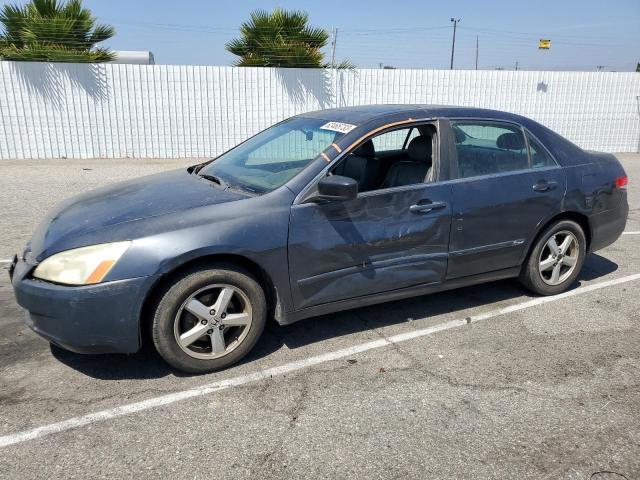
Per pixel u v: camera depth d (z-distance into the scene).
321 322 4.15
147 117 13.35
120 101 13.12
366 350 3.71
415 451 2.67
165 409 3.01
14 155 12.92
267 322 4.16
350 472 2.52
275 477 2.49
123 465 2.56
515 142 4.29
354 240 3.56
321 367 3.49
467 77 14.82
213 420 2.91
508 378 3.37
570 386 3.27
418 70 14.52
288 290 3.45
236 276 3.29
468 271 4.14
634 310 4.43
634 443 2.74
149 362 3.52
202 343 3.40
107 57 14.54
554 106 15.55
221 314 3.32
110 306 2.99
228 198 3.45
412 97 14.68
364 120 3.84
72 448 2.67
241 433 2.80
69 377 3.33
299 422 2.90
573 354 3.68
